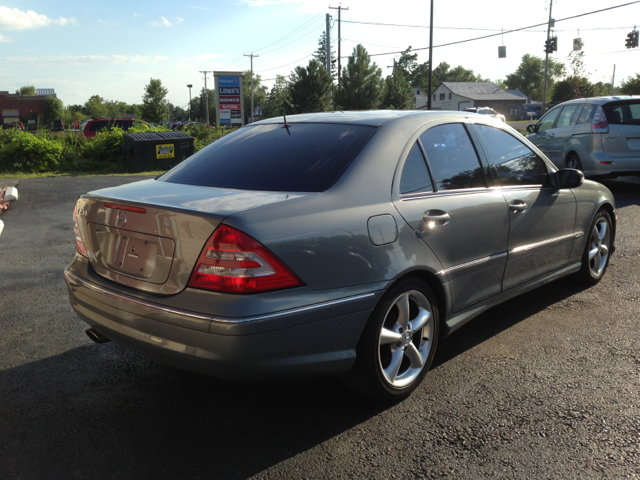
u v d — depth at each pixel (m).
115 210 2.57
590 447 2.43
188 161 3.29
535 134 11.39
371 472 2.28
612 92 79.50
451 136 3.27
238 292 2.17
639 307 4.23
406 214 2.75
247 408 2.83
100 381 3.15
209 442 2.52
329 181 2.61
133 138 16.80
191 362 2.26
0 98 73.25
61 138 18.41
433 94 104.81
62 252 6.30
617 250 5.98
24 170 16.83
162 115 61.38
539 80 133.88
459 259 3.09
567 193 4.11
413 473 2.27
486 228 3.25
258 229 2.21
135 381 3.15
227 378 2.25
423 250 2.82
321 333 2.38
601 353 3.42
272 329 2.21
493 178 3.45
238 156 3.05
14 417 2.74
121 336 2.51
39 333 3.87
